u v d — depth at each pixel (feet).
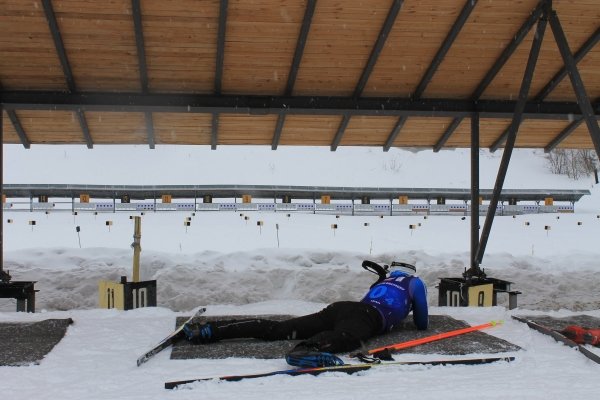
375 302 17.19
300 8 22.90
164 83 26.58
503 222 86.07
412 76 27.58
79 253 37.58
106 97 26.21
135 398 11.50
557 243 64.49
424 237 67.15
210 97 27.07
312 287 32.09
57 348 15.99
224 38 23.73
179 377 13.07
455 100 28.94
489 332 18.42
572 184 176.96
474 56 26.58
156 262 35.01
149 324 19.26
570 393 11.77
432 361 14.08
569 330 17.06
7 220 75.56
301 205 96.43
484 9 23.89
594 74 28.37
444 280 28.60
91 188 95.91
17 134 30.37
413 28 24.63
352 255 38.37
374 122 30.94
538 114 29.68
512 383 12.53
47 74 25.45
